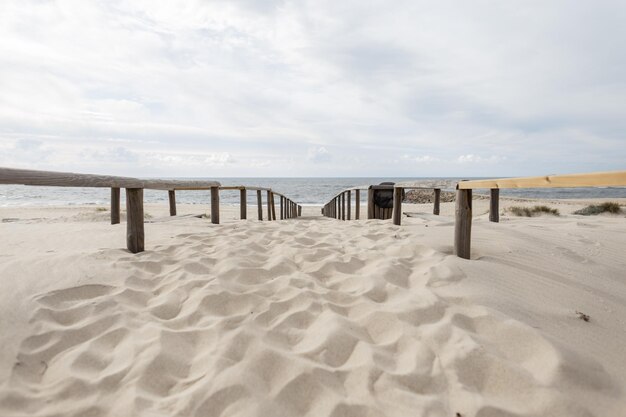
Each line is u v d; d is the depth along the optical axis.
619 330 2.02
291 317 2.19
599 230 4.64
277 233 4.84
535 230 4.57
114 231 4.78
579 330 1.99
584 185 1.91
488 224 5.11
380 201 7.63
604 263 3.19
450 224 5.53
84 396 1.49
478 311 2.14
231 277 2.86
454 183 4.67
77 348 1.82
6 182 2.30
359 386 1.57
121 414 1.39
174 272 2.98
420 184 5.18
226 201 34.69
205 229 5.16
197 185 5.51
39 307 2.12
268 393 1.53
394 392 1.52
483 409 1.42
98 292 2.51
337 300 2.48
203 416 1.40
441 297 2.38
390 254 3.61
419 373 1.64
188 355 1.82
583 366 1.62
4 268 2.64
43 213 12.96
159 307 2.33
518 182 2.50
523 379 1.56
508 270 2.91
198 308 2.29
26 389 1.52
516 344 1.82
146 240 4.24
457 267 2.88
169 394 1.55
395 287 2.58
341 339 1.90
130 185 3.49
